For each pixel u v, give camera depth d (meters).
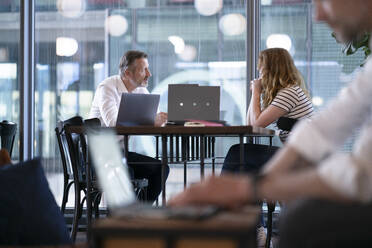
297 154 1.37
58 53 6.18
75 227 4.30
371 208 1.13
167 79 6.11
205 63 6.04
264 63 4.87
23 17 6.07
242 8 5.98
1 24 6.13
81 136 4.21
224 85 6.01
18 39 6.12
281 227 1.19
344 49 4.94
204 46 6.04
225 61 6.01
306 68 5.86
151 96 4.02
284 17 5.89
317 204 1.17
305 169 1.38
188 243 1.14
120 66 5.33
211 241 1.14
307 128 1.38
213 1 6.03
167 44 6.10
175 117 3.88
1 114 6.12
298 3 5.87
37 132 6.16
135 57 5.28
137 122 3.92
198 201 1.26
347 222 1.12
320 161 1.37
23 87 6.06
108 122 5.05
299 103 4.70
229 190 1.24
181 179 5.88
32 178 2.21
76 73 6.18
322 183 1.15
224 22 6.00
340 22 1.32
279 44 5.90
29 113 6.11
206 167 5.87
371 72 1.31
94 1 6.17
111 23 6.16
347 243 1.12
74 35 6.18
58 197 6.11
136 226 1.17
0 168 2.21
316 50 5.84
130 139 5.95
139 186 4.30
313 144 1.35
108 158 1.57
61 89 6.16
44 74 6.18
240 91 5.97
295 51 5.88
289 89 4.71
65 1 6.17
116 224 1.19
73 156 4.20
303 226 1.15
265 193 1.21
